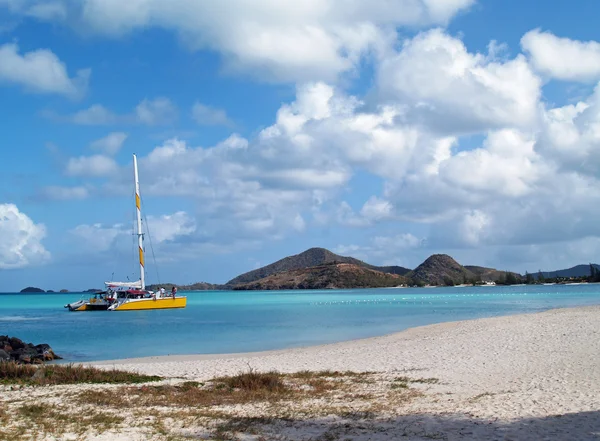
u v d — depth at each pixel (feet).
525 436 39.96
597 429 41.24
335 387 67.05
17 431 43.01
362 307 323.57
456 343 107.55
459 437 40.57
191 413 51.88
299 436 42.52
